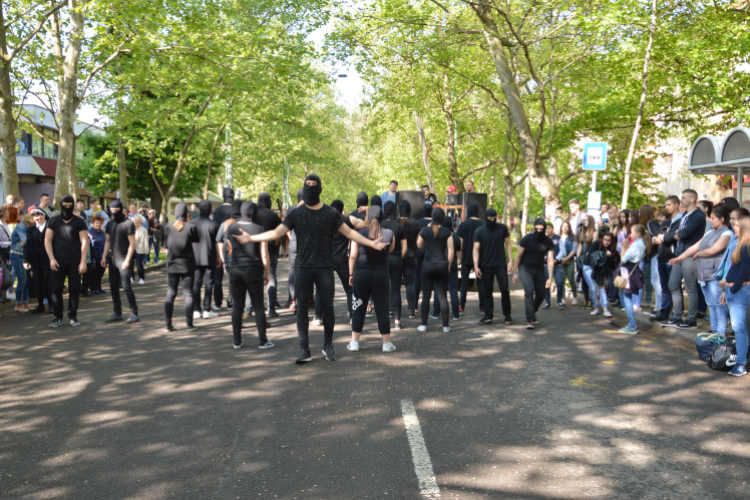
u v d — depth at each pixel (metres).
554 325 9.57
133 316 9.90
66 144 17.47
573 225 13.32
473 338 8.41
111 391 5.75
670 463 3.99
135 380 6.14
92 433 4.59
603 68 17.09
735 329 6.44
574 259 11.77
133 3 15.25
